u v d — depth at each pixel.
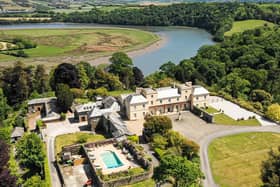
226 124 129.88
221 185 88.12
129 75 186.88
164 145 106.50
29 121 137.62
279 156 64.25
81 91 161.50
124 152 105.94
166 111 143.38
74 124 132.50
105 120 123.81
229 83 173.00
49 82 174.75
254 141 114.62
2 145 82.00
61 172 94.50
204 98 145.75
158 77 186.12
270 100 156.25
